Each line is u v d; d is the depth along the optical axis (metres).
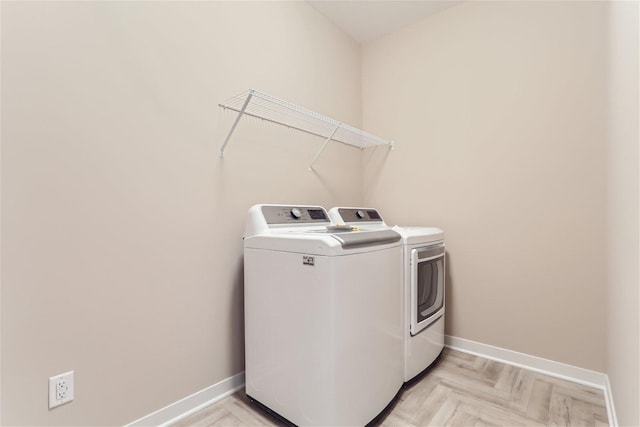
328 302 1.23
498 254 2.05
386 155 2.60
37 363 1.09
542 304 1.89
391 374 1.53
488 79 2.09
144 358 1.37
